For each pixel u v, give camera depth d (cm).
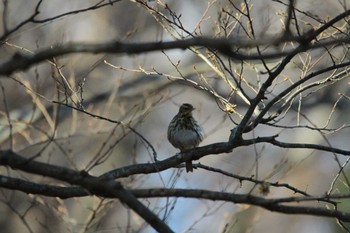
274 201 738
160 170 966
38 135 1878
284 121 2272
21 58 606
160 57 2212
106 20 2323
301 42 670
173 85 2073
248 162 2398
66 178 748
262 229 2650
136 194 757
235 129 976
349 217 753
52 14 2195
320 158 2564
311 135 2300
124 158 2248
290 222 2666
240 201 743
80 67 2006
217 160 2444
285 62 849
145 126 2416
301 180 2525
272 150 2366
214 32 1212
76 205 1744
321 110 2312
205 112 2445
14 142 1658
